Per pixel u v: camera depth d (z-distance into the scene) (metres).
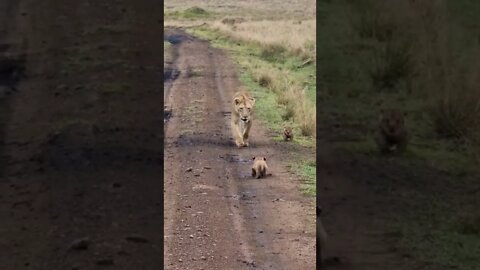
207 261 7.75
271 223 8.80
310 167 11.49
